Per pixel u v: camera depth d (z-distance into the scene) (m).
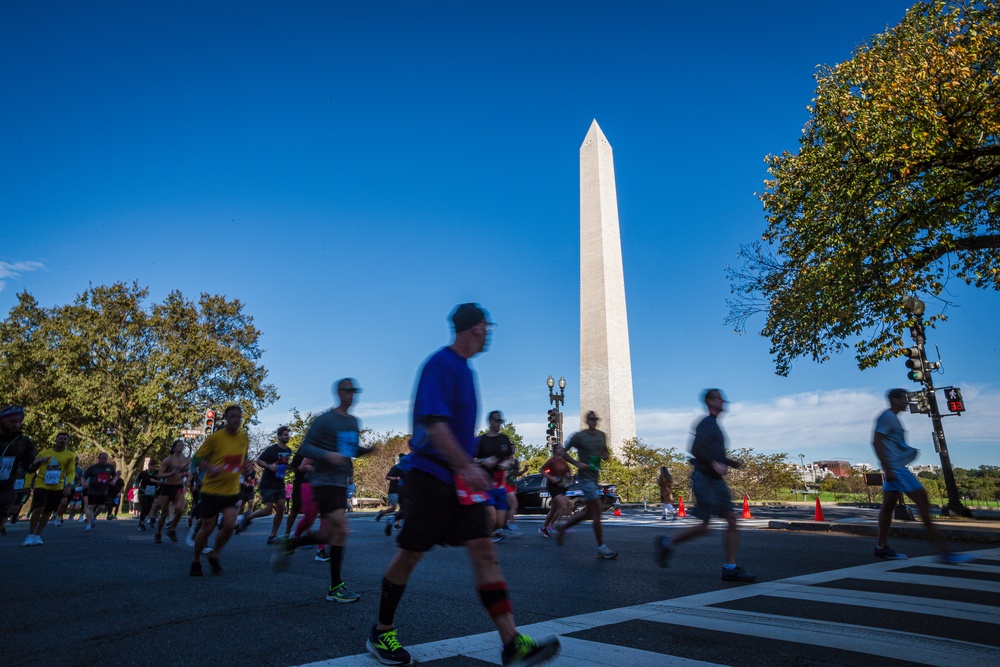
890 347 15.36
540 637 3.76
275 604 4.80
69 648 3.54
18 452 6.12
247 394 36.66
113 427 34.09
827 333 17.02
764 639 3.68
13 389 34.06
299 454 5.31
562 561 7.59
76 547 9.53
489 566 2.96
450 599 5.01
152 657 3.36
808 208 17.28
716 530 11.91
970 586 5.46
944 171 15.34
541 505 20.95
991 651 3.42
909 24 16.03
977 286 17.55
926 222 15.10
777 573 6.32
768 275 18.77
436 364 3.05
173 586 5.69
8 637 3.78
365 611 4.55
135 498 29.28
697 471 6.09
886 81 15.12
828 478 36.53
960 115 14.48
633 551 8.68
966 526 10.93
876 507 23.64
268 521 17.55
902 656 3.34
